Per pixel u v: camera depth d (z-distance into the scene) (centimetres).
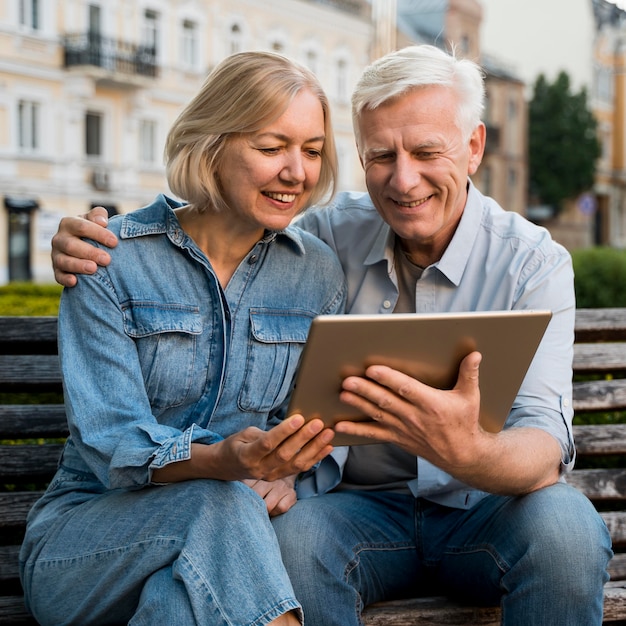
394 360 149
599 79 4747
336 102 2825
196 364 179
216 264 186
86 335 174
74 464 182
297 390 148
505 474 165
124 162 2364
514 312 149
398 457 199
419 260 202
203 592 149
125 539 159
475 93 187
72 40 2208
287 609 148
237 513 155
